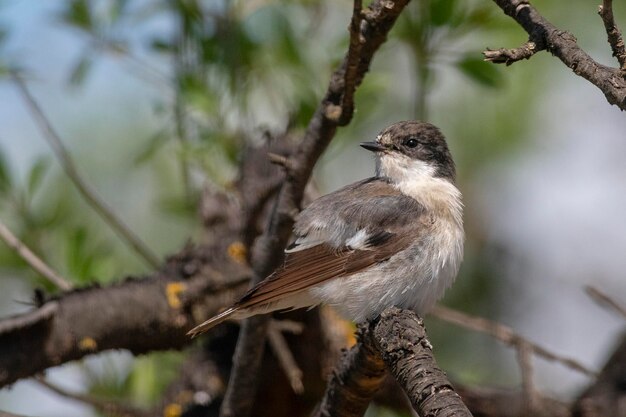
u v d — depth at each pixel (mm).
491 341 14602
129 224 14406
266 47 12336
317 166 12398
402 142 10781
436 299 9766
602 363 13883
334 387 8820
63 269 11812
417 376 6961
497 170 15164
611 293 16078
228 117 12234
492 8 11539
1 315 13305
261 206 11273
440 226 9797
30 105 11719
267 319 9906
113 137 14703
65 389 11883
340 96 9070
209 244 11391
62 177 13938
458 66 11562
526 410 11844
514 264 15398
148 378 11805
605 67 6699
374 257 9539
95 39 12297
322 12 12516
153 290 10617
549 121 14938
